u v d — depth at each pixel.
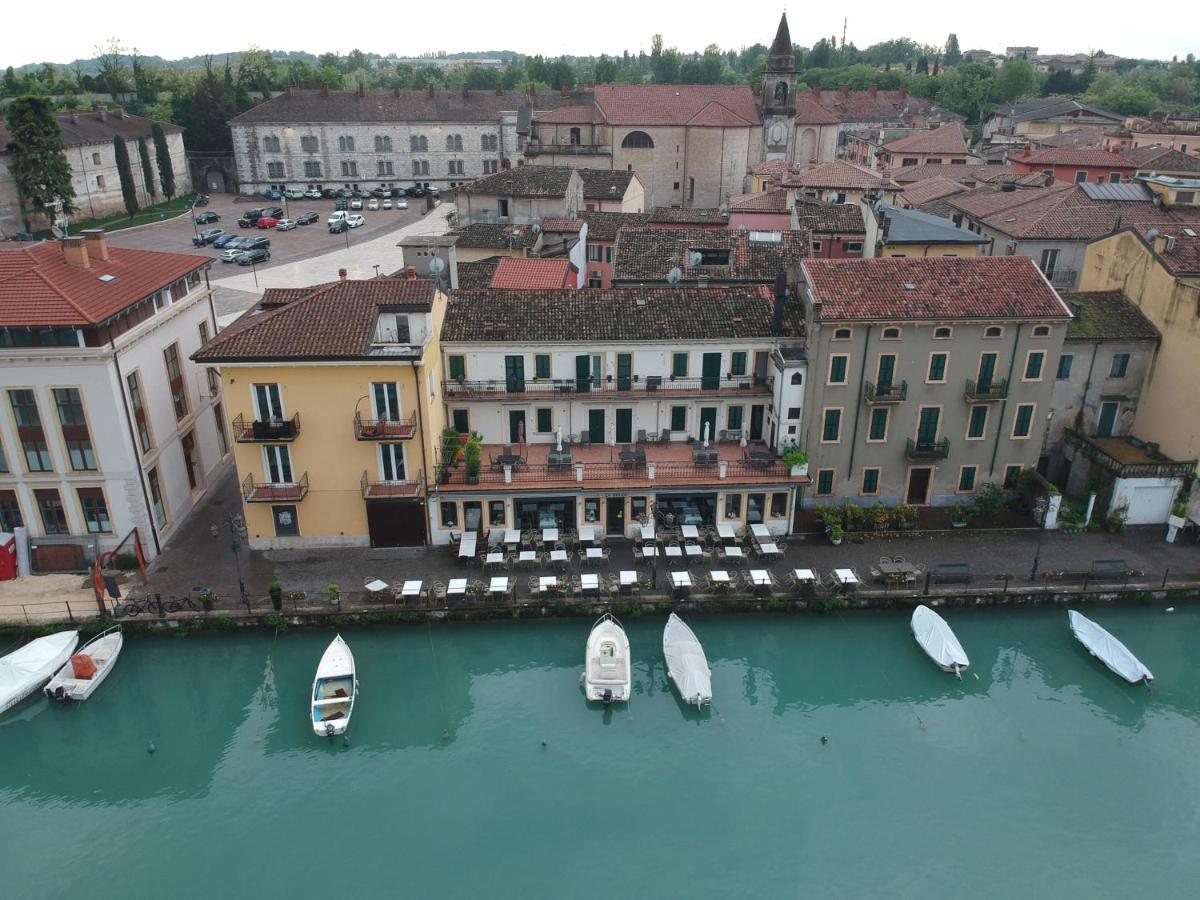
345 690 36.56
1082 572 43.47
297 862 30.55
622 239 58.88
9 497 42.47
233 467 54.53
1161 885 29.91
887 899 29.30
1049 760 35.09
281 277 92.44
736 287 51.47
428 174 143.88
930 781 34.06
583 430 48.19
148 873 30.20
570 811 32.50
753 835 31.59
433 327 43.88
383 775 34.09
